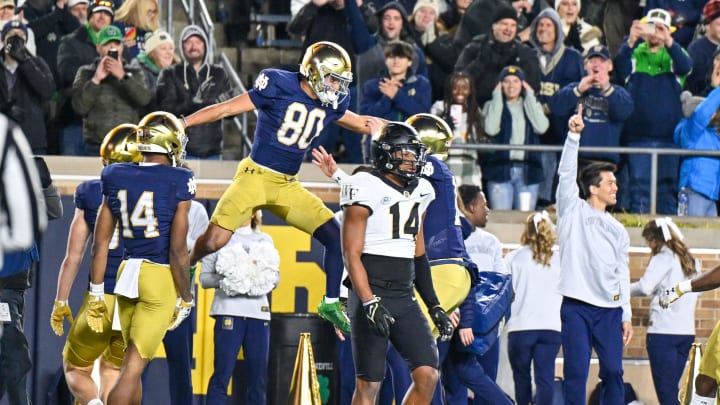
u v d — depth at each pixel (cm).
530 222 3556
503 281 3231
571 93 4209
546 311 3512
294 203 2944
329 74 2848
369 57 4312
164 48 4262
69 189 3744
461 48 4459
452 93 4059
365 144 3906
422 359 2539
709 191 4209
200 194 3797
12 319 2636
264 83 2859
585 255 3212
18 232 1617
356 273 2491
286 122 2875
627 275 3272
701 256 4041
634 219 4109
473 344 3131
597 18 4981
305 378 2855
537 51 4331
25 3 4341
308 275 3719
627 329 3300
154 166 2716
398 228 2541
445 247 2930
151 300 2675
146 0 4488
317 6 4341
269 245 3391
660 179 4353
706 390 2816
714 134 4234
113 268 2895
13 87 3909
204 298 3609
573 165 3238
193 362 3600
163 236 2695
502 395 3203
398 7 4334
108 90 3953
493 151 4109
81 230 2894
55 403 3462
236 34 5259
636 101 4356
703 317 4047
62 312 2894
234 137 4772
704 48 4644
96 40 4175
